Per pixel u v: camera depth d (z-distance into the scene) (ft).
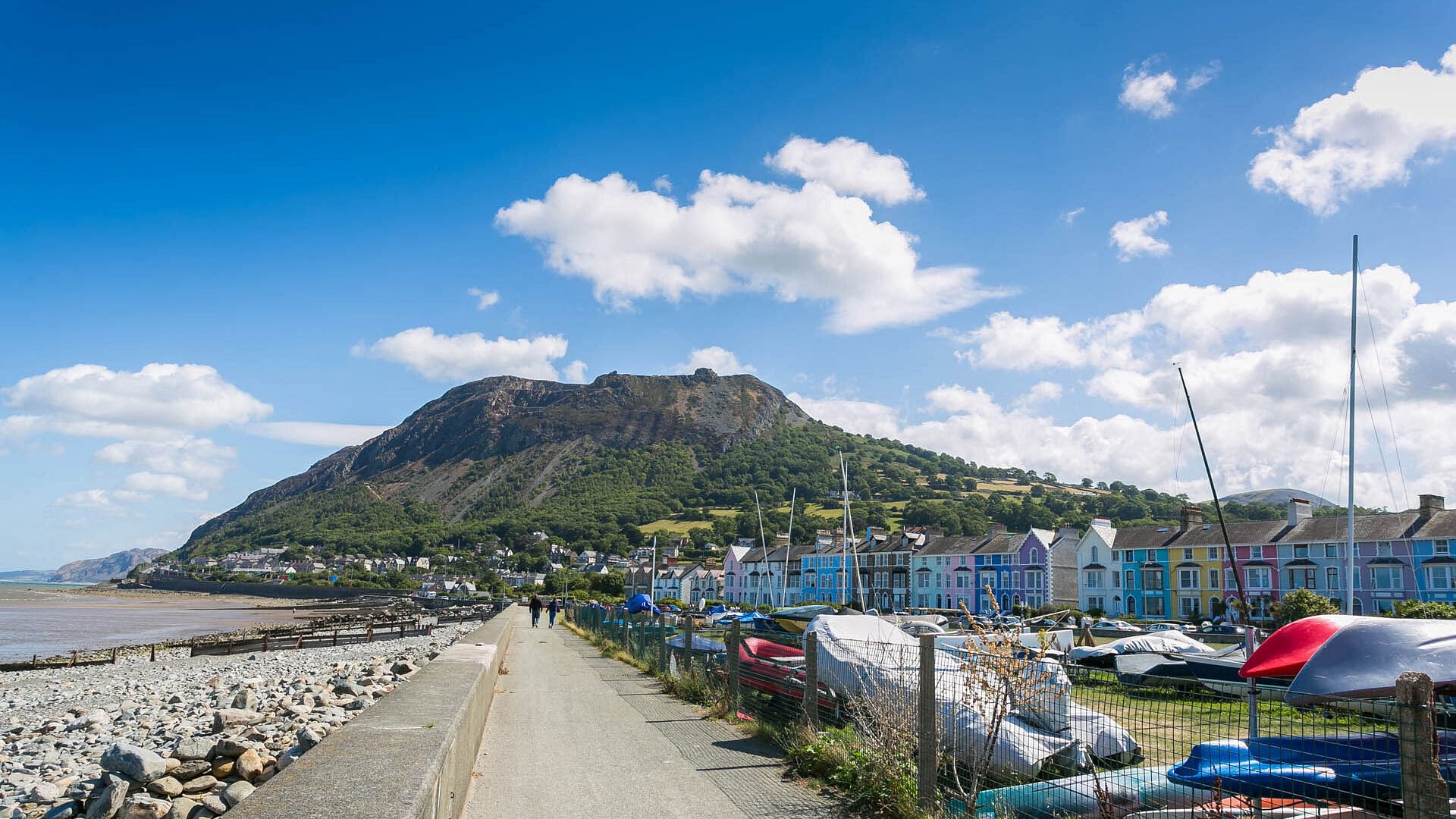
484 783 27.02
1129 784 22.11
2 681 112.47
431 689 25.07
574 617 161.58
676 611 276.82
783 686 37.81
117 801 27.07
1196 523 244.83
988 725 24.29
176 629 280.10
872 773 25.21
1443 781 12.67
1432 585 189.26
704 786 26.91
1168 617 238.48
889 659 32.09
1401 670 18.02
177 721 54.65
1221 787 20.39
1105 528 263.49
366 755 15.25
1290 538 215.31
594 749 32.83
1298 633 21.81
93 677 114.21
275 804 12.02
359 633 183.11
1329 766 20.01
